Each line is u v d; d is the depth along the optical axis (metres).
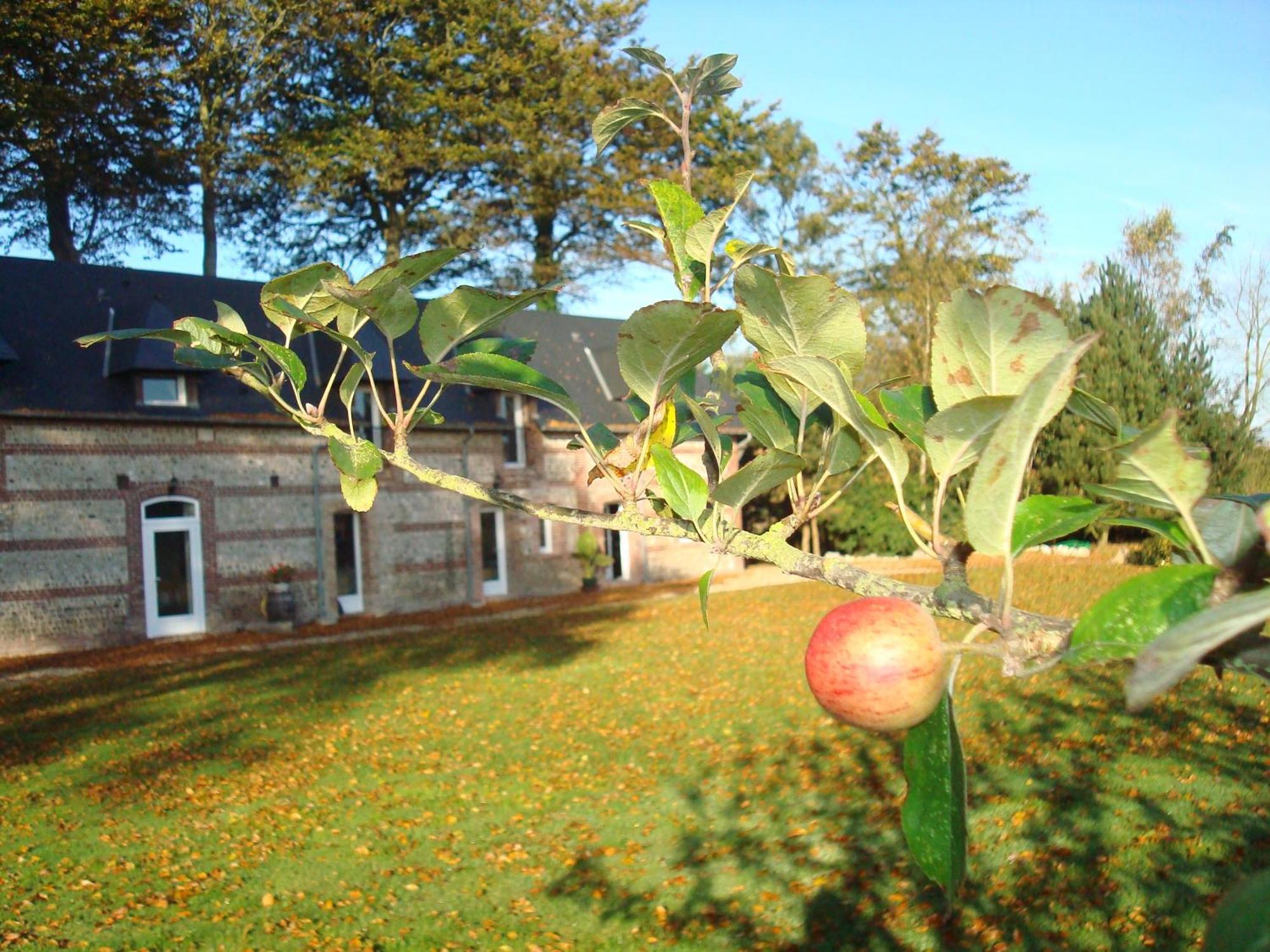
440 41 32.56
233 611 20.88
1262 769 7.57
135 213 30.25
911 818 0.96
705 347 1.27
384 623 22.19
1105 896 5.73
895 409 1.27
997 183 26.81
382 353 22.56
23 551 18.53
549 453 26.80
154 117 27.91
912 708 0.89
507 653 17.03
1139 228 20.94
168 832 8.10
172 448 20.23
